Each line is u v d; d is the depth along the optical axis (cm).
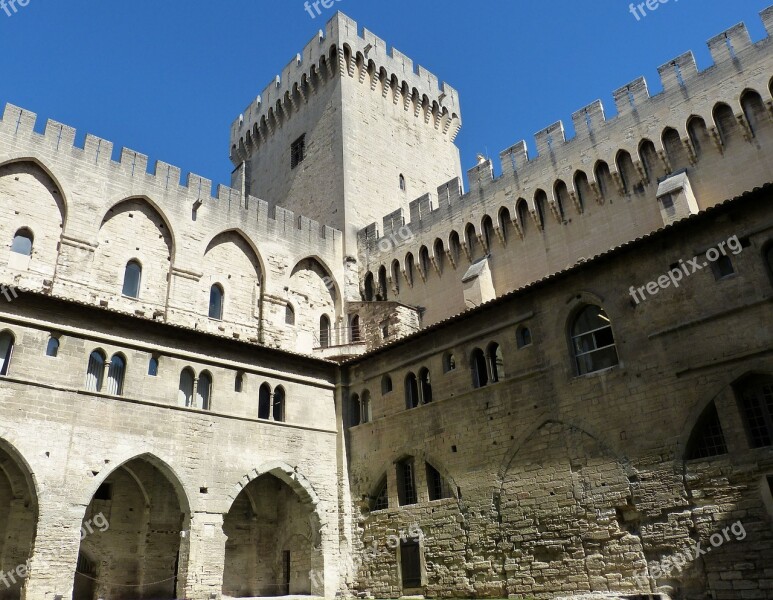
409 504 3381
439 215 4647
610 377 2733
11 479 3203
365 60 5978
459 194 4566
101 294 3697
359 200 5375
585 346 2909
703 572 2292
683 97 3553
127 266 3903
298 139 6094
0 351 2864
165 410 3216
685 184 3331
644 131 3669
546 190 4047
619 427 2645
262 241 4528
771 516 2181
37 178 3678
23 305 2938
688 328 2547
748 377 2366
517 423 3009
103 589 3400
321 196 5534
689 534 2356
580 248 3831
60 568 2689
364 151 5628
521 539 2841
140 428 3105
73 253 3634
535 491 2848
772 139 3216
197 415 3322
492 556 2928
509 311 3200
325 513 3625
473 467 3125
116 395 3072
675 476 2433
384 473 3566
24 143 3638
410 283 4744
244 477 3378
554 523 2747
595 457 2686
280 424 3622
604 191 3822
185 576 3023
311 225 4922
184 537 3106
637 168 3666
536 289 3105
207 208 4325
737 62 3388
